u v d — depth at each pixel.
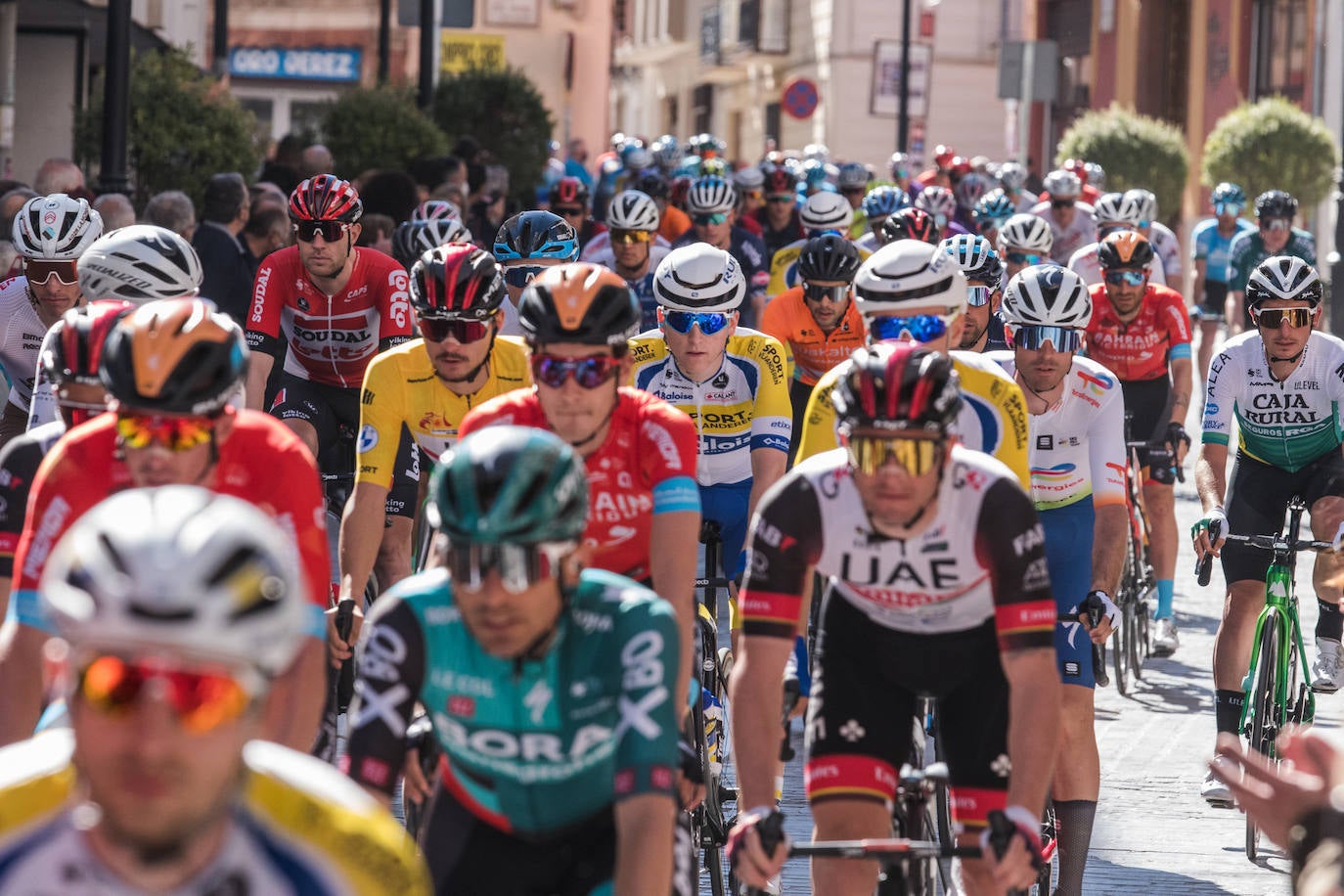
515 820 10.28
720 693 16.88
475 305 15.16
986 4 145.62
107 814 6.29
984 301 21.67
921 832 12.95
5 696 11.02
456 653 9.66
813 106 95.88
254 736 6.44
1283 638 20.72
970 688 12.80
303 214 22.14
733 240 38.62
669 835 9.05
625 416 13.13
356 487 16.17
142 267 15.55
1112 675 28.53
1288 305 21.44
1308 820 7.75
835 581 12.97
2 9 48.84
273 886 6.74
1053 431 18.44
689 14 183.62
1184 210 114.62
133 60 48.41
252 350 23.06
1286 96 106.12
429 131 56.94
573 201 42.66
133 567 6.03
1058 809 16.30
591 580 9.77
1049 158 136.38
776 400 19.31
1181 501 44.28
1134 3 120.62
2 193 31.62
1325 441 22.48
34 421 15.18
